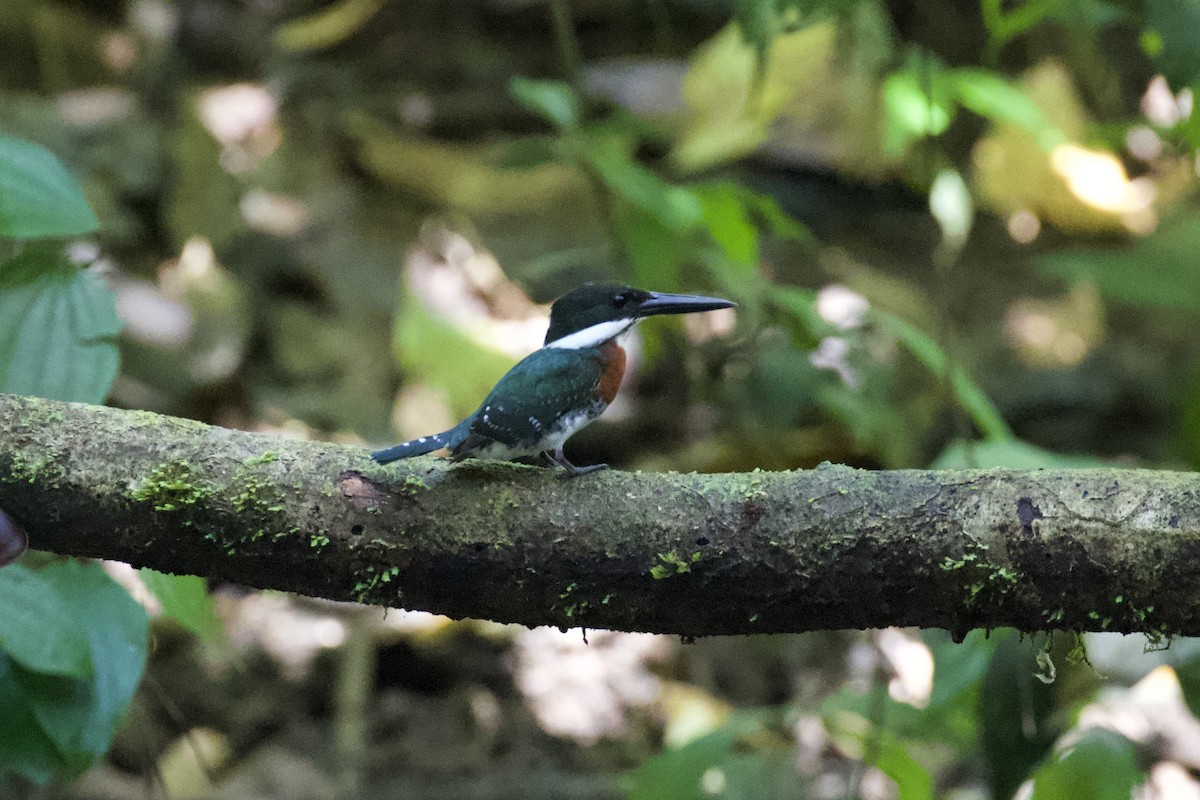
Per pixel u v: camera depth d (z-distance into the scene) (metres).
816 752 10.28
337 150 16.39
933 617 5.24
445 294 13.22
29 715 6.11
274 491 5.35
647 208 7.61
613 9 18.14
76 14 17.22
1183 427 5.99
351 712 10.90
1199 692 6.67
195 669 11.07
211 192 15.17
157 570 5.64
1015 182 12.52
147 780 8.52
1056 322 14.82
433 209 15.84
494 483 5.40
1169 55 6.15
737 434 11.71
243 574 5.55
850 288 14.26
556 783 10.20
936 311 14.38
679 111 13.88
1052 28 14.25
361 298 14.44
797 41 9.18
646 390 13.24
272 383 13.71
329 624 11.72
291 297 14.62
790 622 5.36
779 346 11.36
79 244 8.09
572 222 15.05
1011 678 6.56
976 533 5.03
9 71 16.73
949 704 7.25
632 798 7.00
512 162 8.55
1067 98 11.99
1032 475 5.11
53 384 5.95
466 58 18.09
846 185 14.47
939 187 8.43
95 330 6.06
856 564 5.13
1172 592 4.87
